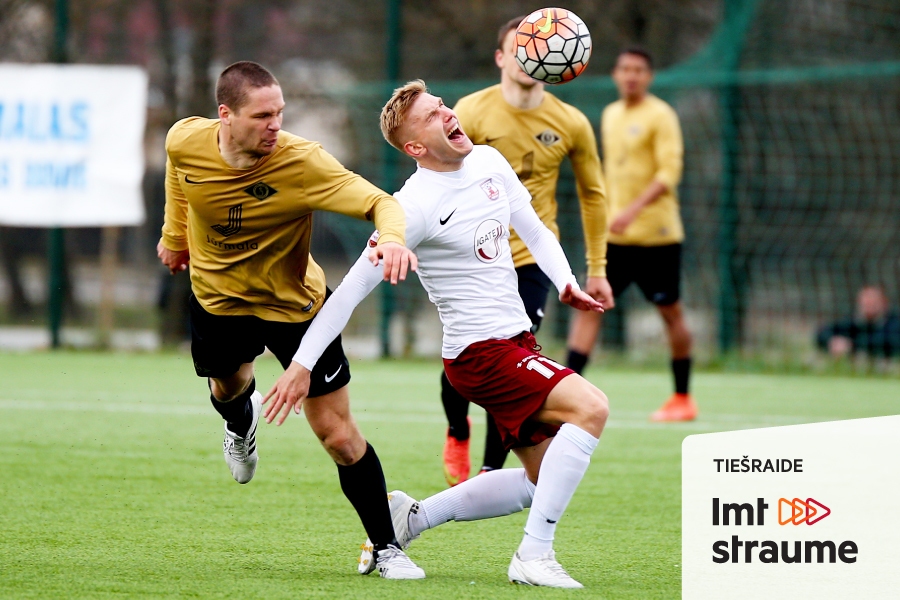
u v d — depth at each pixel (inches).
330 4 1710.1
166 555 438.0
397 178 1400.1
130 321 1871.3
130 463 659.4
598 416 395.2
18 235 1952.5
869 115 1496.1
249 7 1662.2
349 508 541.6
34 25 1624.0
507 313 422.0
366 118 1434.5
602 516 529.0
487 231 420.2
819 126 1473.9
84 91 1323.8
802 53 1530.5
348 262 1870.1
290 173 404.2
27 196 1327.5
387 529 412.5
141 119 1327.5
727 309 1349.7
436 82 1728.6
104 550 445.1
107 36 1589.6
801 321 1481.3
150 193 1647.4
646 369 1306.6
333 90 1435.8
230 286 436.5
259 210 411.2
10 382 1074.7
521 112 606.2
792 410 938.1
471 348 418.9
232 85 389.1
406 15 1723.7
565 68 531.5
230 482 605.9
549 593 381.4
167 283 1508.4
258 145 394.3
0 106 1326.3
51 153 1327.5
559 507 395.2
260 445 735.7
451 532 498.3
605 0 1750.7
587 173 624.4
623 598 376.2
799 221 1455.5
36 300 2075.5
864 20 1540.4
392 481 619.2
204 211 417.7
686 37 1761.8
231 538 473.4
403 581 398.6
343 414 416.2
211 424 823.1
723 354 1344.7
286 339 447.8
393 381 1131.3
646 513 535.8
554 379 403.5
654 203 859.4
